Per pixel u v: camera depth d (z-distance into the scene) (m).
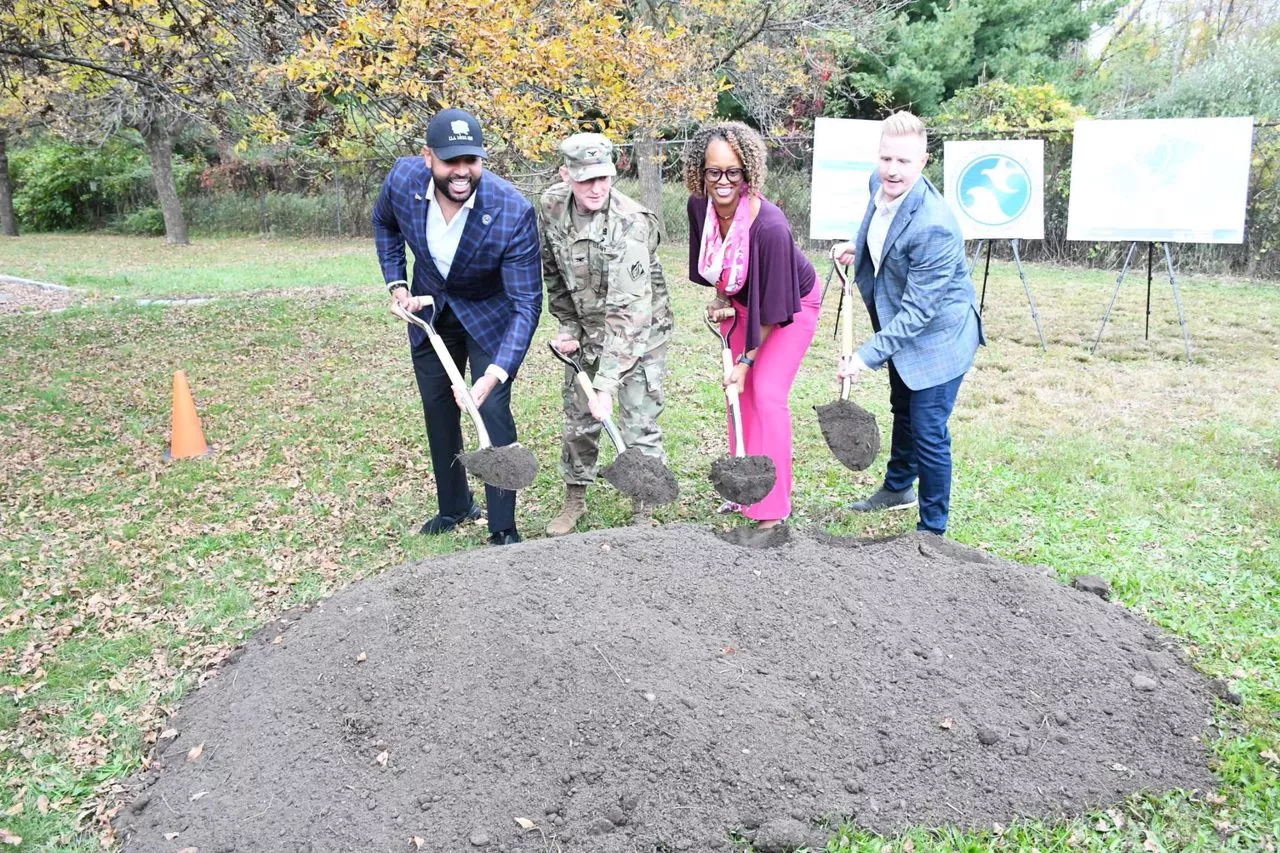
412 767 2.75
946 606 3.40
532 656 2.98
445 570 3.52
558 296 4.48
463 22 6.12
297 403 7.38
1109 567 4.14
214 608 4.00
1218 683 3.19
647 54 9.12
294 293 13.64
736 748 2.73
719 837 2.52
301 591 4.15
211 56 7.75
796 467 5.57
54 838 2.68
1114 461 5.58
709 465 5.66
